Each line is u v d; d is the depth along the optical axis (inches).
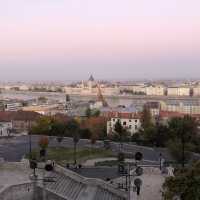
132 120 7057.1
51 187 2236.7
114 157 3769.7
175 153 3373.5
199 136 4997.5
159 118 7760.8
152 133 4995.1
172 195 1839.3
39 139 4576.8
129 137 5344.5
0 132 6555.1
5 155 3651.6
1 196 2044.8
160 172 2731.3
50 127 5546.3
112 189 2347.4
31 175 2374.5
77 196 2220.7
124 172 2556.6
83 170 3176.7
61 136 4992.6
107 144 4315.9
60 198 2100.1
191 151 3939.5
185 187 1815.9
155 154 3996.1
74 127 5482.3
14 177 2412.6
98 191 2310.5
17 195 2155.5
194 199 1788.9
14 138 4970.5
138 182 2225.6
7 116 7854.3
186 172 1903.3
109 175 2960.1
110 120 7047.2
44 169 2311.8
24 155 3577.8
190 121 5324.8
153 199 2119.8
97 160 3619.6
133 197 2178.9
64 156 3769.7
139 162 3430.1
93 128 6304.1
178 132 4854.8
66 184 2346.2
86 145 4419.3
